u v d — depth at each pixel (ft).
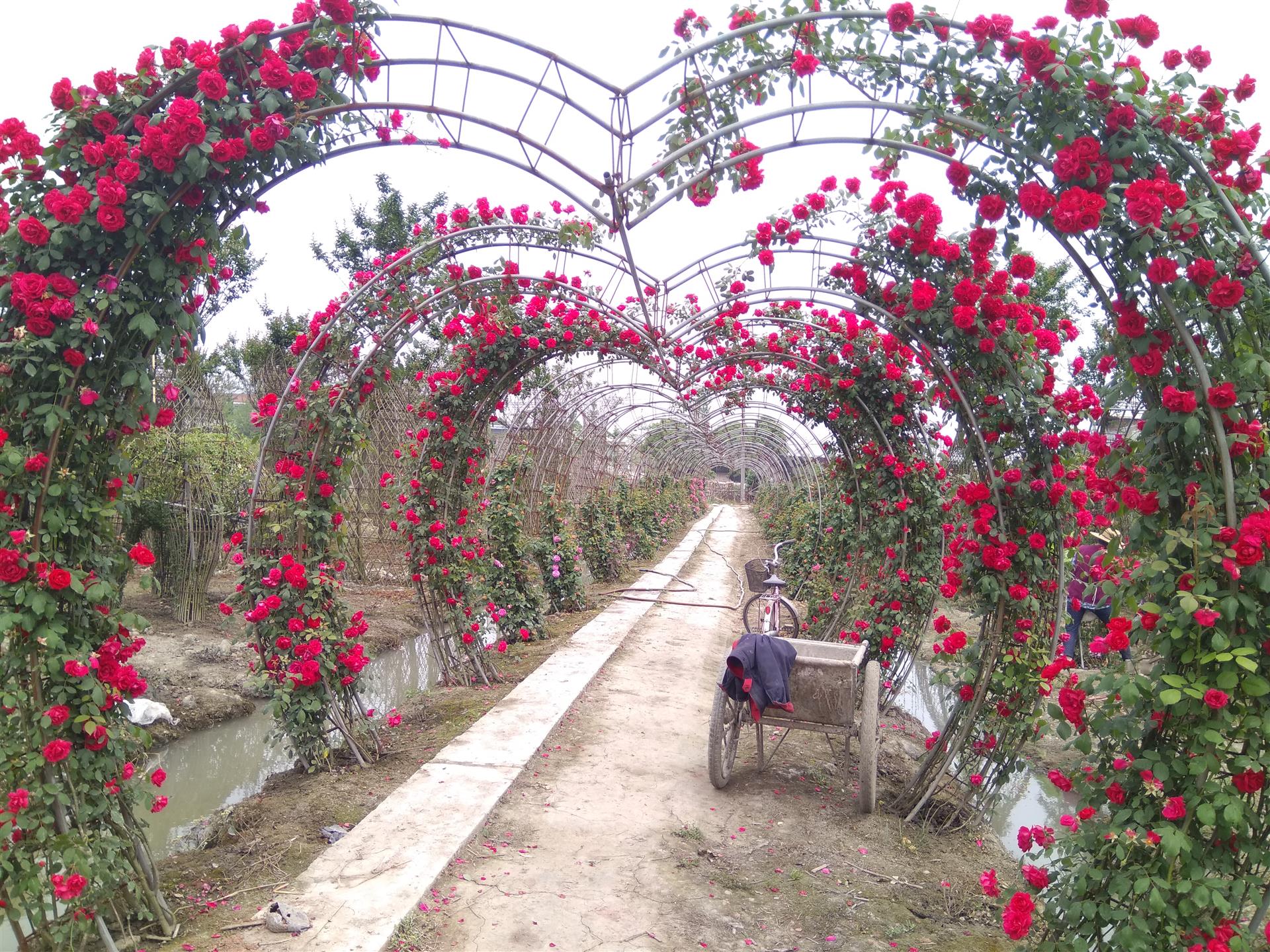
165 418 9.69
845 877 12.32
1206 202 7.57
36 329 8.52
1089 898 7.75
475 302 19.66
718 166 10.06
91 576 8.98
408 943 9.95
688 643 28.94
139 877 9.71
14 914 8.48
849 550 26.53
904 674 21.04
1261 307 7.55
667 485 77.66
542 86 9.91
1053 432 12.82
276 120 9.29
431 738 17.95
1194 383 7.89
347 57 9.56
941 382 14.01
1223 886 6.94
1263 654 7.23
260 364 44.37
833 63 9.80
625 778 15.90
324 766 16.01
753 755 17.79
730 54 9.92
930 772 14.79
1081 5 7.99
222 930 9.98
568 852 12.67
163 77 9.48
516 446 29.43
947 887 12.13
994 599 13.15
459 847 12.28
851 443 25.02
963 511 14.83
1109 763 7.85
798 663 15.23
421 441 22.16
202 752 20.26
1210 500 7.39
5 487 8.52
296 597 15.38
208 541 29.07
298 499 15.48
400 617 32.48
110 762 9.16
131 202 8.92
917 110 9.17
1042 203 8.61
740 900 11.54
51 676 8.82
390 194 48.52
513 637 27.55
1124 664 8.32
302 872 11.45
